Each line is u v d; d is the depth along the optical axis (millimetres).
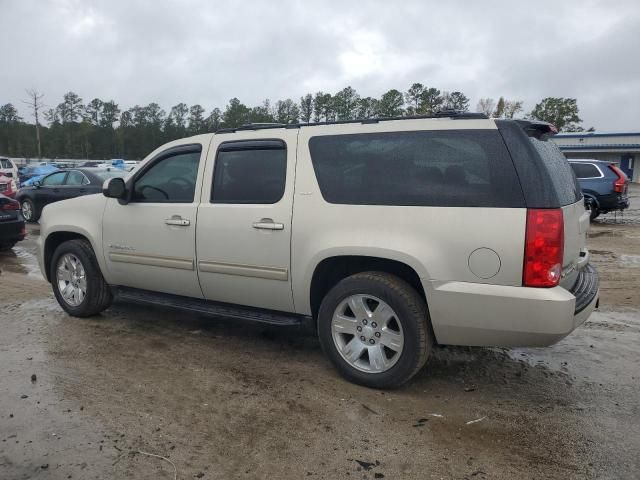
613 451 2955
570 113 82000
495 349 4562
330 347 3852
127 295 5059
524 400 3596
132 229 4781
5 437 3055
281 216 3934
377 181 3627
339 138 3832
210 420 3268
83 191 12352
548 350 4551
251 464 2814
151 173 4777
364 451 2945
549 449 2973
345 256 3725
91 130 82812
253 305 4281
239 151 4266
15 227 9406
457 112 3568
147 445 2980
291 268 3924
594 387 3809
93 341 4672
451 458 2883
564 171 3840
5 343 4605
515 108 76062
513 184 3205
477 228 3242
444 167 3422
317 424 3234
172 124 85750
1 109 86625
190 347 4555
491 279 3225
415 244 3416
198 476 2709
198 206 4379
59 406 3426
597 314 5699
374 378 3670
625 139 49344
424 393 3686
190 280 4508
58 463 2807
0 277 7320
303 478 2699
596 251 10055
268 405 3477
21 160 56688
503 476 2723
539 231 3113
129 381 3828
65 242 5344
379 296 3588
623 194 14836
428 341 3543
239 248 4145
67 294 5398
